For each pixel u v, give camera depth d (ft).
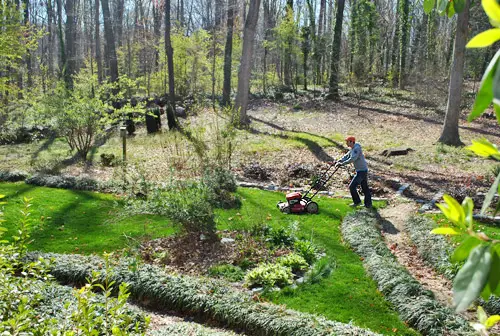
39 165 48.65
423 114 80.69
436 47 108.37
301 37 111.04
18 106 61.82
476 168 47.55
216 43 111.45
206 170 35.09
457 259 2.91
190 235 28.55
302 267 24.57
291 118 81.30
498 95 2.09
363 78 89.97
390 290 21.61
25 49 54.39
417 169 47.70
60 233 29.63
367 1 110.73
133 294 21.75
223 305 19.83
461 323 18.39
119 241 28.43
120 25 131.64
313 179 43.32
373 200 37.22
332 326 17.71
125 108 55.88
